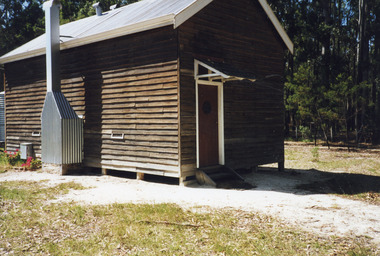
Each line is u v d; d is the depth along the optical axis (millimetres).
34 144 13664
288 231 5762
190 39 9523
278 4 26672
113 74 10828
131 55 10328
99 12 15438
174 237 5484
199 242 5316
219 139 10617
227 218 6422
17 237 5477
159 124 9641
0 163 13469
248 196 8344
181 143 9219
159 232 5695
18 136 14461
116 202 7496
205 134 10148
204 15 9992
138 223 6105
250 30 11641
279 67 12859
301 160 15867
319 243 5270
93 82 11438
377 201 8016
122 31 10055
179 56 9180
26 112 14031
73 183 9750
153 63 9773
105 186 9445
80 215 6496
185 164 9375
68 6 37344
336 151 19562
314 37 26172
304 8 26891
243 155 11281
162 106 9570
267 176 11531
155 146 9766
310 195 8570
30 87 13797
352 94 21844
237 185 9641
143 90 10023
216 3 10414
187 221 6250
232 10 10977
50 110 11539
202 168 9891
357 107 24734
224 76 8859
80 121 11602
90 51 11508
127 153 10492
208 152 10242
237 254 4879
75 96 12031
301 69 23453
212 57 10164
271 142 12359
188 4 9531
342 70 26172
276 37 12734
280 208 7215
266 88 12250
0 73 34750
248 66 11500
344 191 9102
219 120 10602
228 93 10812
